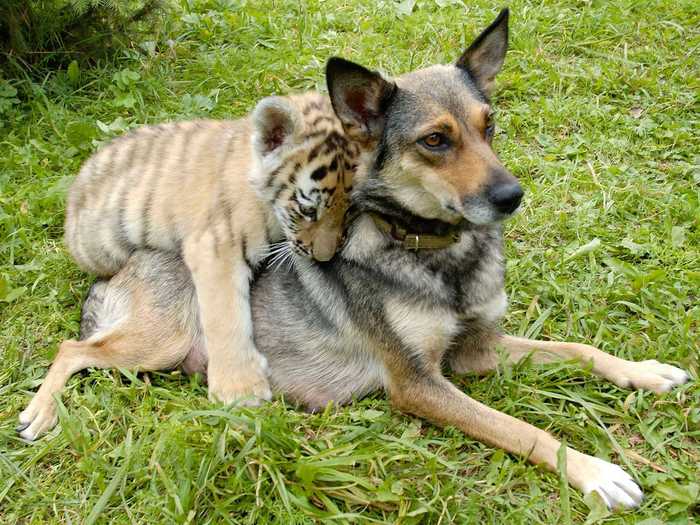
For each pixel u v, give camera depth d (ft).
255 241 4.52
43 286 4.99
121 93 6.25
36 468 4.11
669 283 4.83
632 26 6.72
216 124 4.95
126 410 4.27
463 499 3.88
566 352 4.44
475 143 4.03
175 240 4.61
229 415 4.04
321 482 3.92
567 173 5.52
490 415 4.09
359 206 4.24
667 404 4.19
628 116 5.94
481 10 7.00
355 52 6.60
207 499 3.89
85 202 4.88
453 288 4.20
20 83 6.16
